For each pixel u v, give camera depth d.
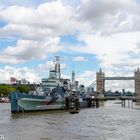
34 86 139.25
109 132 69.00
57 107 133.88
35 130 70.00
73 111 123.38
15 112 113.56
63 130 70.94
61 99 135.50
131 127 78.31
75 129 72.94
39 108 122.94
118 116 112.75
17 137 60.31
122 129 74.25
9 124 80.62
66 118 100.38
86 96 194.50
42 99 123.06
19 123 83.00
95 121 92.38
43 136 62.06
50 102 128.25
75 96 152.50
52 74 142.38
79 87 193.75
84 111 143.25
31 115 108.06
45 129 72.00
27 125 79.00
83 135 64.31
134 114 123.88
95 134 65.88
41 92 132.38
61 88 138.62
